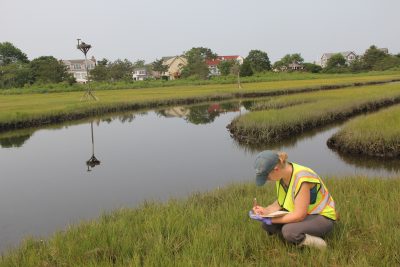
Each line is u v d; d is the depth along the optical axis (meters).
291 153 15.23
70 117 28.55
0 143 19.66
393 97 30.34
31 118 25.67
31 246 5.92
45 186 11.70
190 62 100.38
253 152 15.69
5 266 5.13
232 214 6.03
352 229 5.04
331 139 16.61
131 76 87.06
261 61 112.12
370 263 4.13
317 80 68.12
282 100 30.22
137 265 4.43
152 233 5.51
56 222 8.66
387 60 102.75
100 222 6.42
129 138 20.09
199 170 12.98
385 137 13.80
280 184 4.60
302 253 4.47
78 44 36.12
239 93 43.47
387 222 5.15
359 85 51.78
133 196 10.37
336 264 4.18
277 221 4.48
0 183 12.17
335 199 6.40
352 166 12.80
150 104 36.56
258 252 4.66
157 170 13.16
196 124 24.55
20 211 9.50
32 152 17.17
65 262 4.96
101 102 33.91
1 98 48.34
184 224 5.72
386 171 11.91
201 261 4.37
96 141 19.50
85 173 13.12
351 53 141.00
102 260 4.86
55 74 76.12
